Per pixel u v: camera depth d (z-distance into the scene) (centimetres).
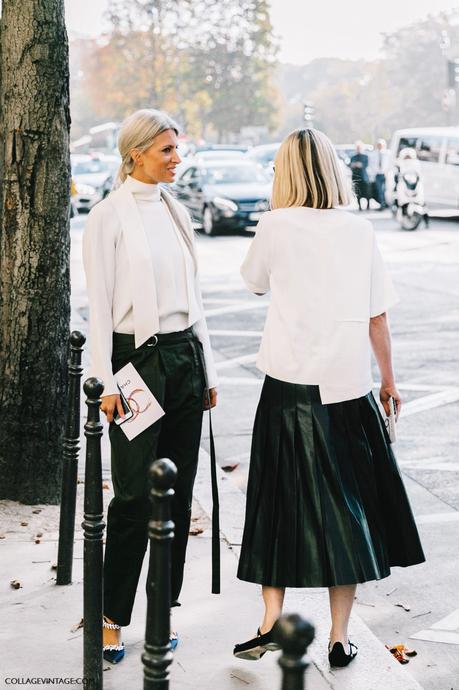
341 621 395
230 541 529
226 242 2358
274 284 396
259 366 400
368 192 2991
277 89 9162
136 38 7938
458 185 2531
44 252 577
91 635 371
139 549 399
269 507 392
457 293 1495
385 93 11150
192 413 411
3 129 572
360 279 392
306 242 390
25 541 533
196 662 399
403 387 945
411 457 731
